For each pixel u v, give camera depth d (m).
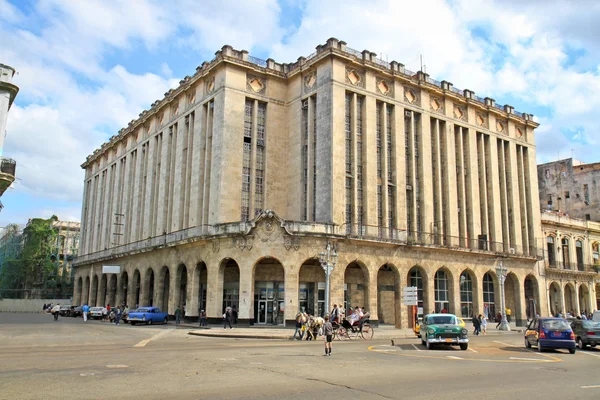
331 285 38.97
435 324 24.08
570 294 62.47
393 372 14.62
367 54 46.38
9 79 32.62
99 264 65.69
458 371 15.05
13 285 89.44
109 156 71.38
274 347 22.94
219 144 44.31
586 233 65.56
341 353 20.38
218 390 11.11
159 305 48.25
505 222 55.25
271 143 46.91
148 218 55.59
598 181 71.75
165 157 54.12
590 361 18.61
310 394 10.83
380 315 44.81
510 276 53.72
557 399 10.59
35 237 90.94
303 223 38.59
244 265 38.22
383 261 42.44
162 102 55.91
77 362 15.75
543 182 78.38
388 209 45.41
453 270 47.75
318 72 45.34
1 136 32.00
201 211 46.25
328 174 42.12
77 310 62.19
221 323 39.31
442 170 51.09
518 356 20.17
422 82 49.72
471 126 54.19
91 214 75.69
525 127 60.59
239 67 46.12
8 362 15.61
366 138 44.84
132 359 16.80
